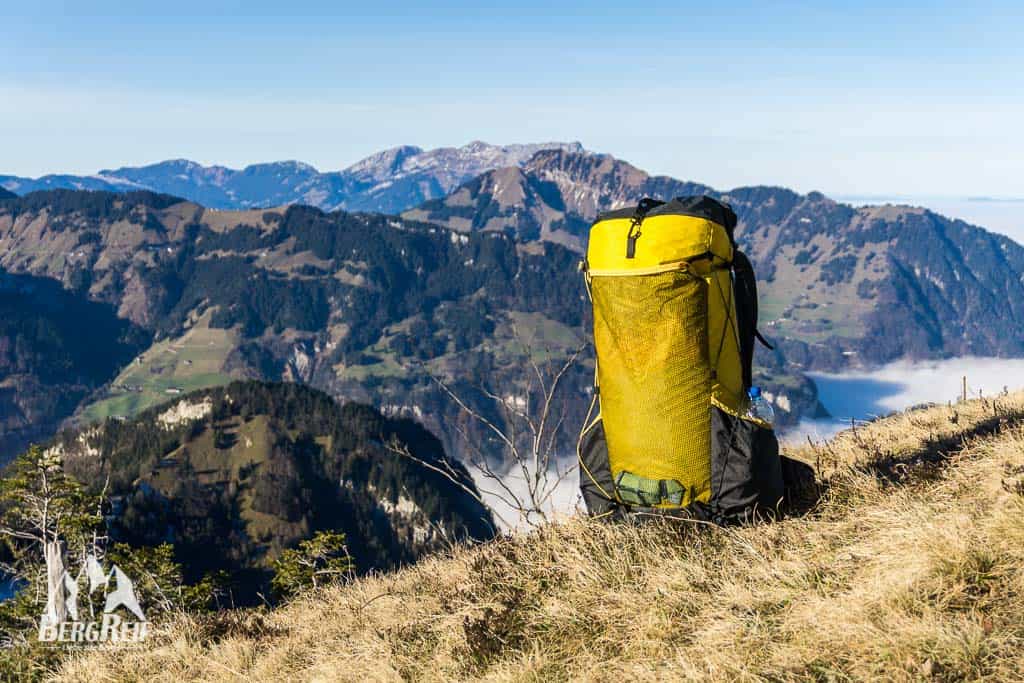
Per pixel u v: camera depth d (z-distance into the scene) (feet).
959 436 19.86
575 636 13.97
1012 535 12.10
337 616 20.93
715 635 12.18
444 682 14.08
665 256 15.01
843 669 10.72
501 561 18.02
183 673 19.38
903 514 13.53
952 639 10.27
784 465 17.38
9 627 85.97
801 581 12.84
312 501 631.15
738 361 15.94
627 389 15.80
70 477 114.83
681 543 15.46
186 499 624.59
